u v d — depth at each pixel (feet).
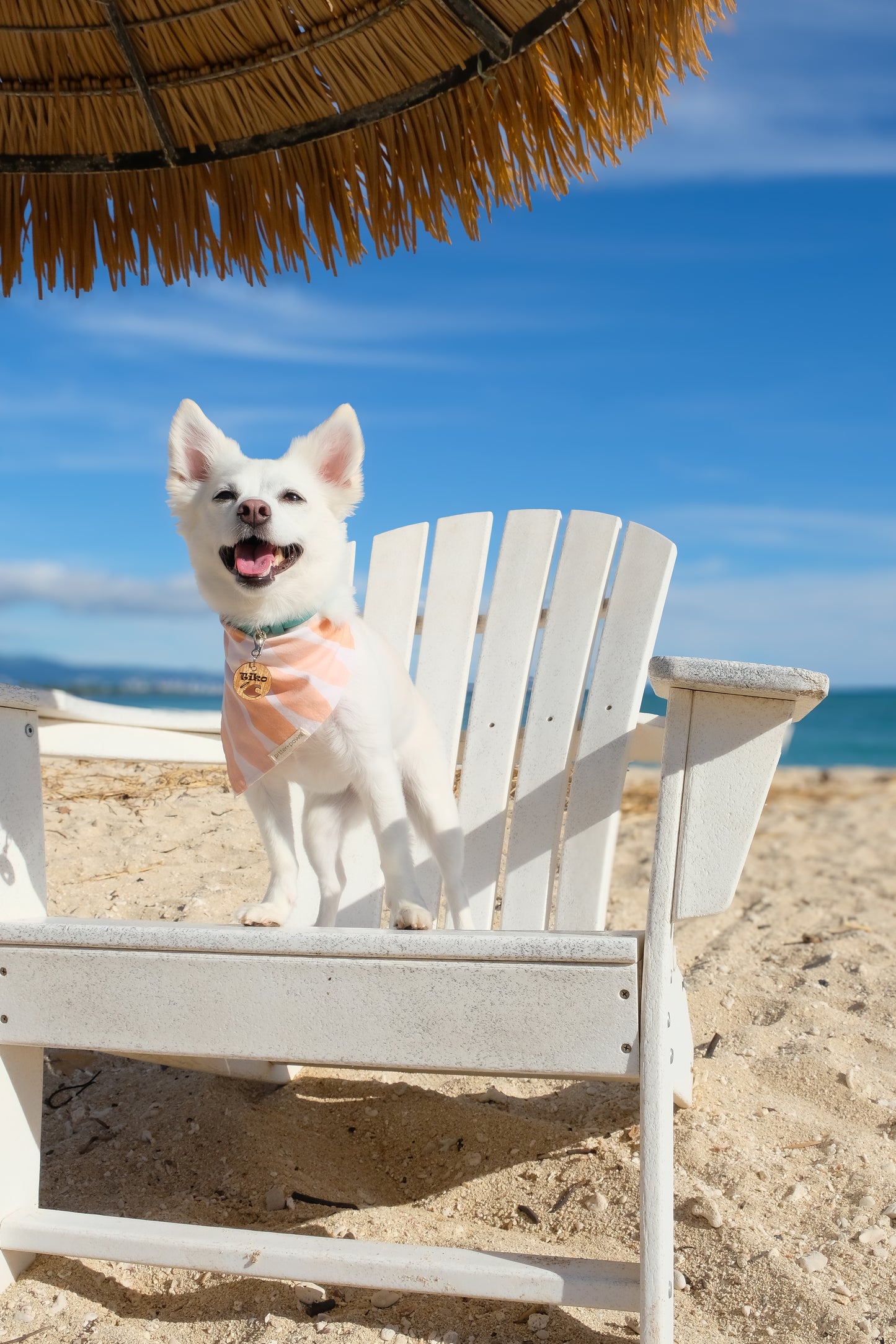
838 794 30.45
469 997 5.69
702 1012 10.69
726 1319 6.11
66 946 6.35
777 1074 9.20
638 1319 6.12
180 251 8.78
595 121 7.73
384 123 8.18
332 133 8.16
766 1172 7.56
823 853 19.70
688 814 5.68
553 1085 9.45
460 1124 8.56
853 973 11.79
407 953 5.77
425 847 10.04
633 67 7.31
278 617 8.32
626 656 9.30
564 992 5.59
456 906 9.08
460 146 8.09
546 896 9.17
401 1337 5.97
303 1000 5.90
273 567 8.07
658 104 7.73
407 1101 9.04
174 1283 6.64
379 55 7.72
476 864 9.59
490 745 9.84
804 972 11.90
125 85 8.06
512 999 5.64
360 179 8.44
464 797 9.79
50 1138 8.75
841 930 13.71
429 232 8.43
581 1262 5.75
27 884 7.06
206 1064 8.68
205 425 9.06
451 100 7.96
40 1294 6.47
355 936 5.87
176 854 13.79
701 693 5.73
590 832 9.01
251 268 8.78
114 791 16.28
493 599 10.23
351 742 7.99
